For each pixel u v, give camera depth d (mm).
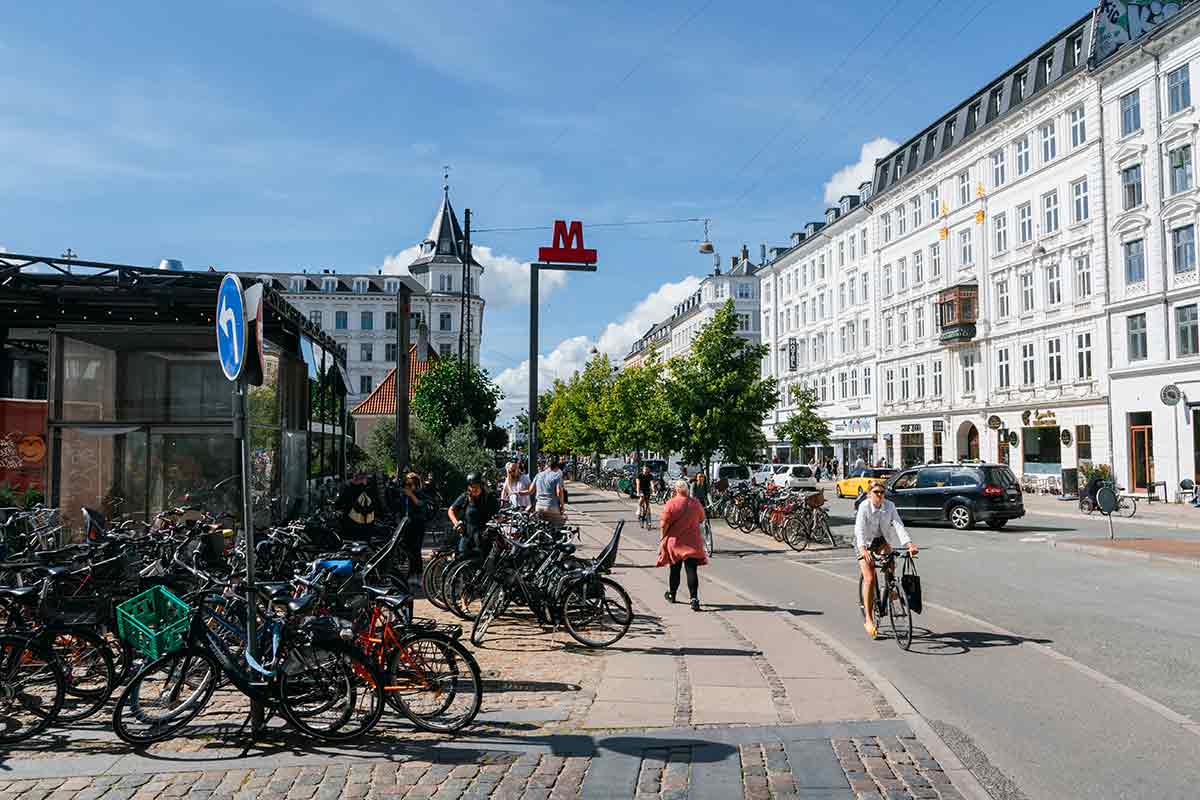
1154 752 5531
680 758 5402
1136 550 15984
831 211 63062
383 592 6031
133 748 5605
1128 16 33625
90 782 5023
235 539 10648
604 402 52094
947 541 19766
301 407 16016
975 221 43375
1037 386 38562
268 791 4879
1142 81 32188
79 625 6277
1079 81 35625
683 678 7410
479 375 34406
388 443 25109
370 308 93000
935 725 6125
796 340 66750
